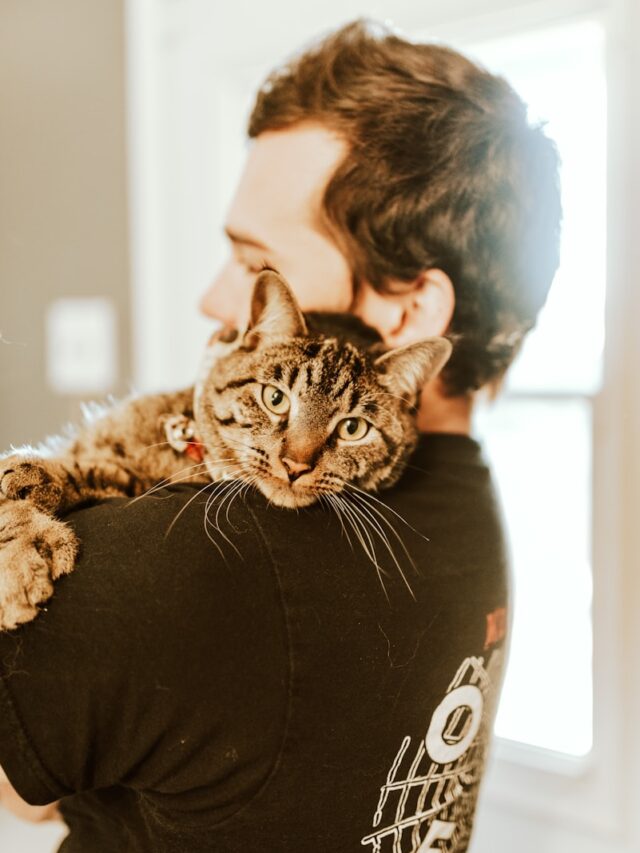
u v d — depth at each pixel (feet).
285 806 1.82
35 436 5.83
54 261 5.99
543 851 4.30
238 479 2.06
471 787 2.21
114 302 5.80
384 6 4.42
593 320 4.03
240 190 2.35
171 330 5.65
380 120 2.08
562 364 4.29
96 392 5.85
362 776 1.89
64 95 5.87
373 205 2.06
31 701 1.66
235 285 2.43
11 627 1.67
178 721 1.72
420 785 2.02
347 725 1.84
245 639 1.74
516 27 4.05
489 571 2.14
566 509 4.46
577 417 4.39
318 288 2.18
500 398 3.74
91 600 1.69
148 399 2.32
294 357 2.14
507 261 2.15
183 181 5.49
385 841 1.97
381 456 2.14
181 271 5.57
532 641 4.49
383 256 2.09
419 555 2.00
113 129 5.69
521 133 2.19
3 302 6.04
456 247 2.08
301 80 2.23
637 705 4.02
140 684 1.68
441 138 2.07
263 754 1.77
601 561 4.09
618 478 4.00
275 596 1.79
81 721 1.68
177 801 1.81
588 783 4.17
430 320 2.13
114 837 1.99
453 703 2.04
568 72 4.16
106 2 5.61
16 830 5.09
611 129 3.82
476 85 2.16
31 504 1.91
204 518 1.83
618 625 4.05
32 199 6.07
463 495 2.18
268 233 2.25
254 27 5.02
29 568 1.69
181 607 1.70
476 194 2.07
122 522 1.80
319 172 2.14
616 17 3.76
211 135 5.31
